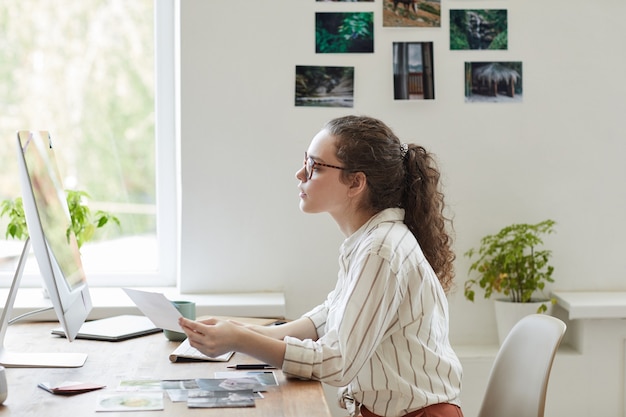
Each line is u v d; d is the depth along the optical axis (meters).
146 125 3.13
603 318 2.84
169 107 3.10
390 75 2.92
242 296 2.87
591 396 2.87
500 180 2.97
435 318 1.75
